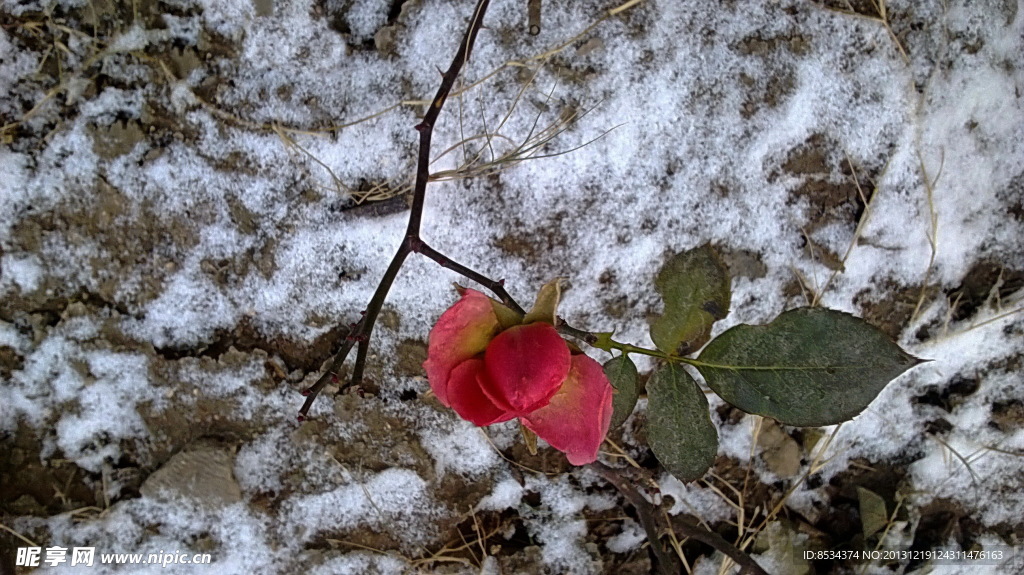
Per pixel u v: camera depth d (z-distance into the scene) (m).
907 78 0.28
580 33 0.26
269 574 0.28
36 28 0.25
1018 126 0.28
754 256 0.27
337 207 0.26
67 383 0.27
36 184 0.26
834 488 0.31
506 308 0.18
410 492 0.28
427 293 0.27
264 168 0.26
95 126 0.26
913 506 0.30
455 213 0.26
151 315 0.27
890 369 0.20
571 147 0.26
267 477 0.28
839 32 0.27
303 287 0.27
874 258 0.28
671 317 0.21
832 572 0.31
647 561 0.30
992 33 0.28
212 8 0.26
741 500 0.29
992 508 0.31
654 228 0.27
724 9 0.27
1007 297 0.29
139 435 0.27
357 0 0.26
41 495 0.27
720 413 0.29
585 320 0.27
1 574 0.26
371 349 0.27
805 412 0.20
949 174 0.28
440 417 0.28
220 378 0.27
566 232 0.27
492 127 0.26
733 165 0.27
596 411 0.18
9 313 0.26
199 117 0.26
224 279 0.27
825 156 0.27
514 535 0.29
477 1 0.26
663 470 0.29
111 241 0.26
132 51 0.26
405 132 0.26
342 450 0.28
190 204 0.26
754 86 0.27
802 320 0.20
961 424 0.30
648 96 0.26
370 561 0.28
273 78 0.26
